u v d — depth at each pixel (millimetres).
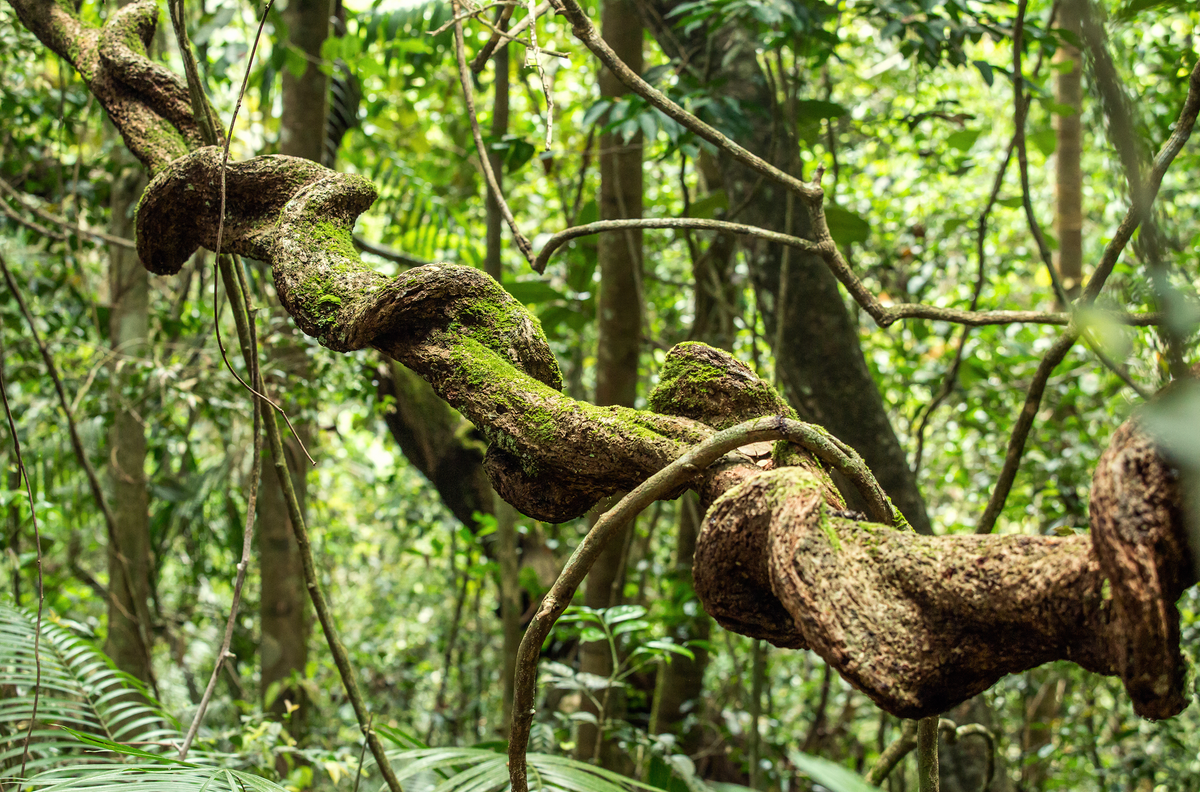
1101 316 833
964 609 770
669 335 5191
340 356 3479
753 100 3197
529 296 3637
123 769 1470
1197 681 3381
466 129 5246
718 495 1001
